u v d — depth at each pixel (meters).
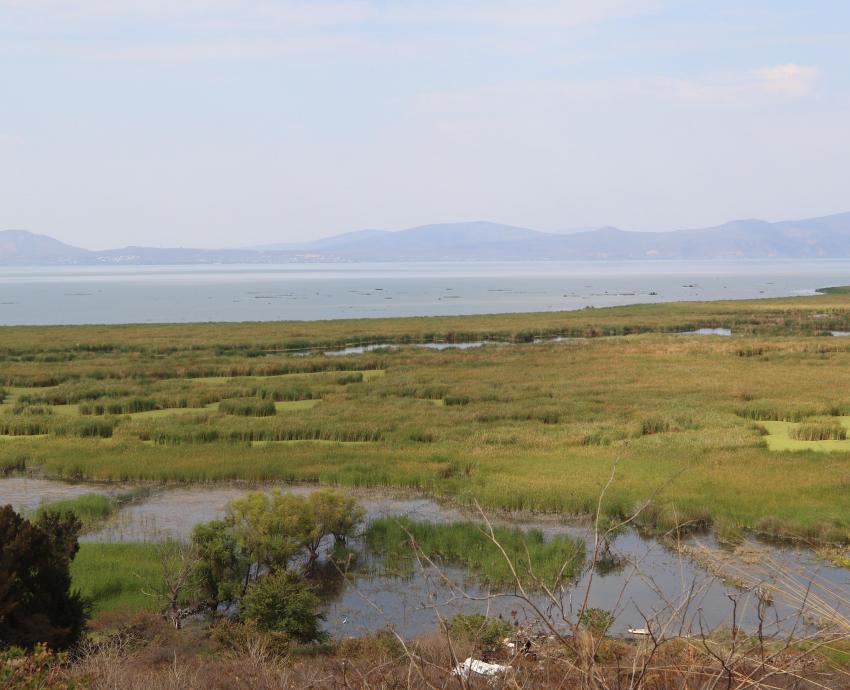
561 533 25.38
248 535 21.12
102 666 11.74
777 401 47.47
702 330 97.12
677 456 34.56
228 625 16.55
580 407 46.72
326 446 38.16
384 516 27.59
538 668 5.94
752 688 5.48
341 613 19.17
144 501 30.16
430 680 6.24
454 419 43.94
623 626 16.47
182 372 63.34
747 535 24.45
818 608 5.72
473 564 22.38
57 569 15.85
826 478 30.47
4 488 32.09
